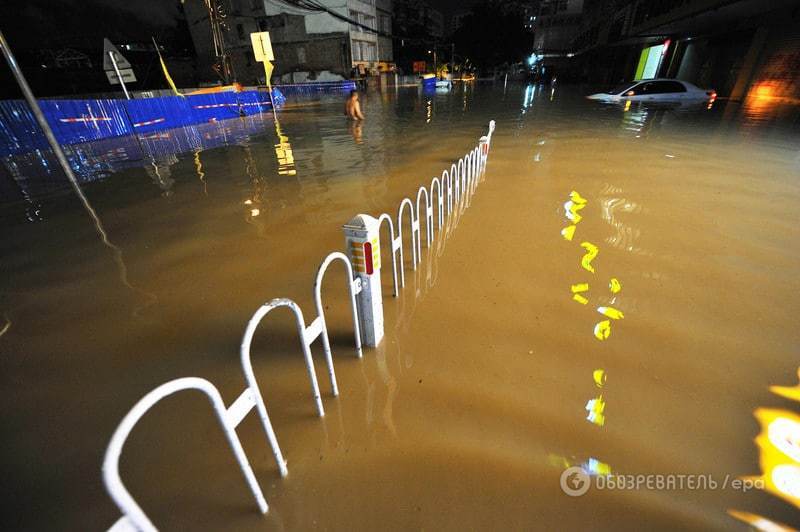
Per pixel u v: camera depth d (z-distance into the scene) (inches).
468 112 632.4
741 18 574.9
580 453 67.4
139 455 71.4
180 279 135.0
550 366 87.9
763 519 56.6
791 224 156.9
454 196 193.0
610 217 171.6
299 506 60.9
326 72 1390.3
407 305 114.0
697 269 126.1
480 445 69.7
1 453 73.6
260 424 76.7
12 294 129.2
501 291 119.0
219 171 278.5
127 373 92.9
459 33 2057.1
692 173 231.5
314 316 111.7
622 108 572.1
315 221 181.6
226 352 98.7
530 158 286.8
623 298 112.4
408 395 81.7
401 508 60.0
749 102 537.0
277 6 1279.5
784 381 80.8
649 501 59.4
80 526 61.3
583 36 1681.8
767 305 106.1
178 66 1407.5
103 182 256.8
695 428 71.2
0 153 316.5
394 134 424.2
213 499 62.8
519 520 57.6
